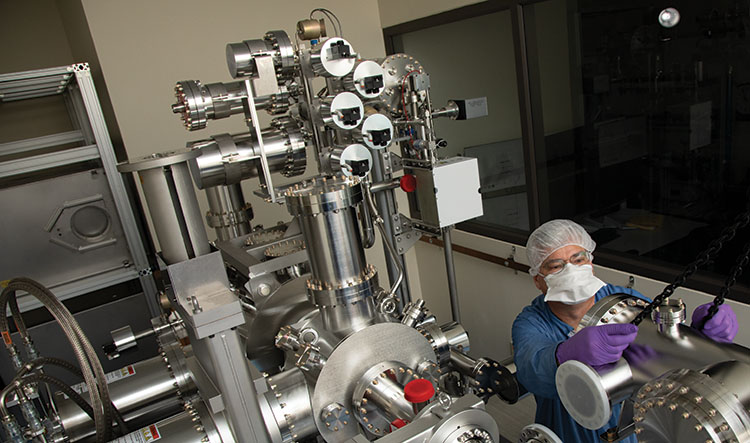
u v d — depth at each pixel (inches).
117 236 85.4
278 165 61.6
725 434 22.4
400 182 66.2
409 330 47.6
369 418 44.9
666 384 25.2
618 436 31.1
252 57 55.5
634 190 75.7
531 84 85.4
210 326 36.4
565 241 49.0
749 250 28.7
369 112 61.6
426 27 99.7
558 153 85.6
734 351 27.8
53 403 50.9
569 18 77.1
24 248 79.6
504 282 101.1
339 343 44.6
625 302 36.0
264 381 40.6
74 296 82.7
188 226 40.5
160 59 90.6
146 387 53.8
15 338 81.1
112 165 82.4
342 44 56.5
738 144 61.7
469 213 66.3
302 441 53.7
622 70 72.4
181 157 39.1
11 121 106.7
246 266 54.2
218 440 41.3
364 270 48.0
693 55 63.6
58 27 109.1
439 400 32.4
